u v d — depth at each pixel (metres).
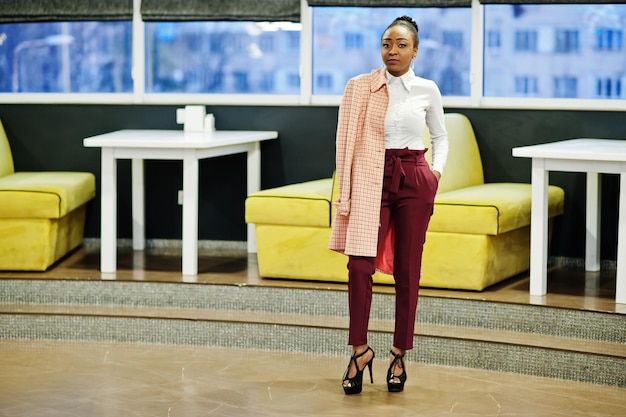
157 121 7.89
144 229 7.82
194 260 6.68
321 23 7.68
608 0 7.04
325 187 6.88
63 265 7.04
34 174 7.68
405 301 5.21
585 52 7.21
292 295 6.33
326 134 7.68
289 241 6.51
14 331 6.33
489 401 5.14
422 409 5.02
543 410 5.01
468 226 6.12
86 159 7.94
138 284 6.52
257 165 7.60
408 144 5.14
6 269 6.81
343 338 5.95
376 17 7.58
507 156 7.36
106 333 6.28
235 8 7.68
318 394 5.25
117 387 5.36
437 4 7.36
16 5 7.87
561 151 5.89
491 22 7.38
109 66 7.93
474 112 7.41
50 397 5.20
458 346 5.74
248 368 5.71
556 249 7.27
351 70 7.68
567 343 5.62
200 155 6.71
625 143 6.62
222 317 6.21
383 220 5.16
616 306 5.79
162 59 7.90
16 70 7.98
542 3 7.16
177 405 5.07
